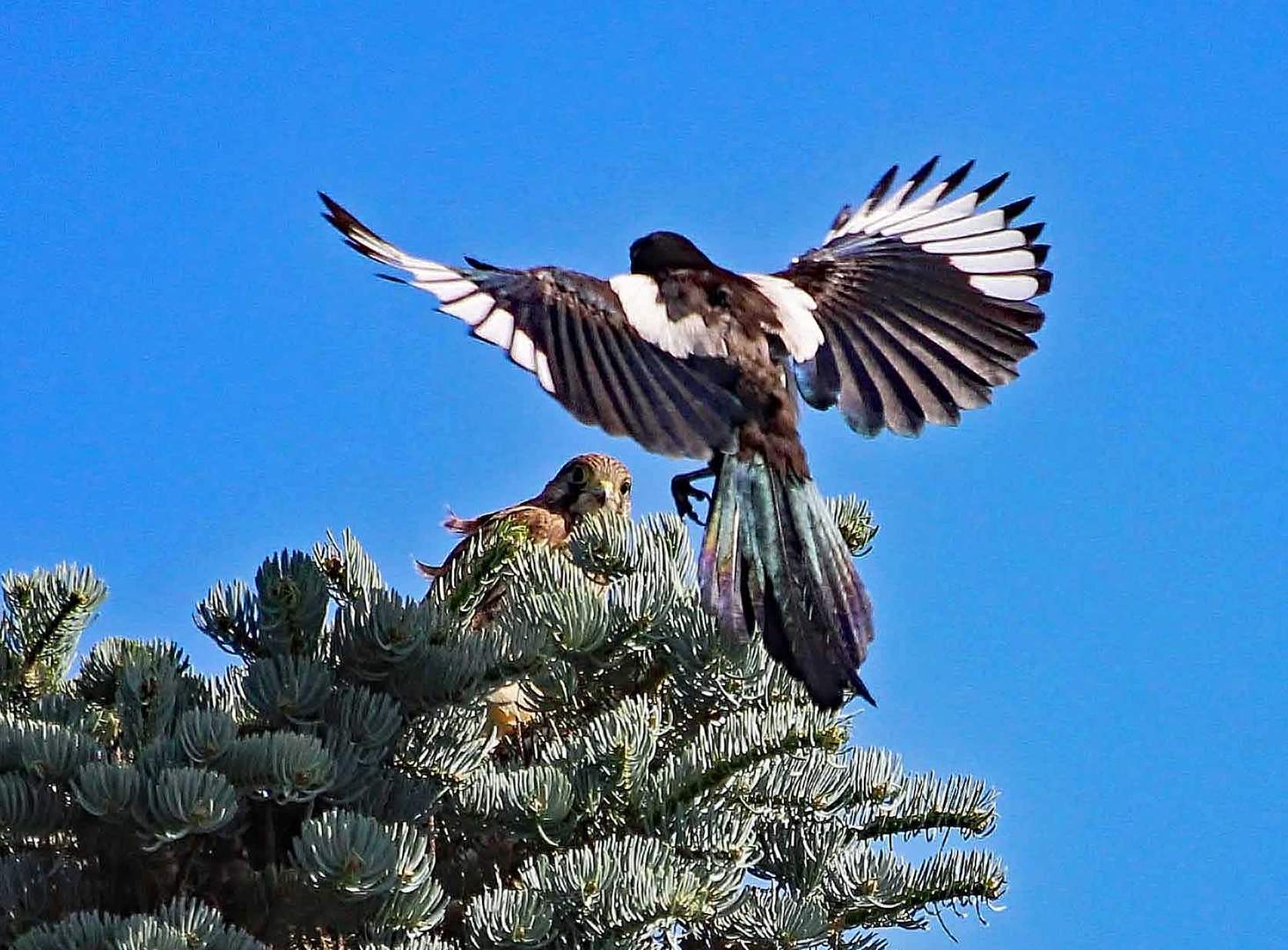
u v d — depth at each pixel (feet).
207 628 32.24
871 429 31.19
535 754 33.99
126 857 28.25
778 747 31.32
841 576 29.99
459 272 27.12
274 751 27.48
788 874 32.78
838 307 32.30
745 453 30.14
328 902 28.12
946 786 33.83
